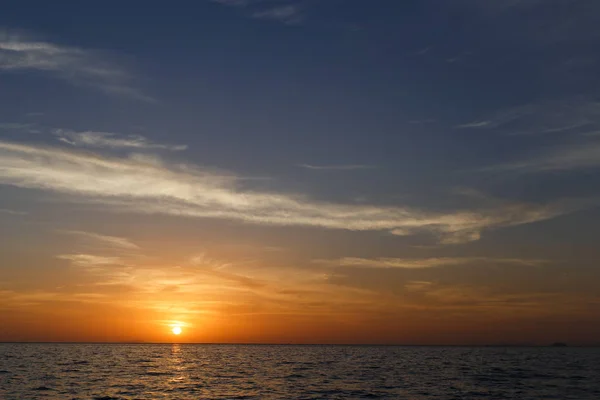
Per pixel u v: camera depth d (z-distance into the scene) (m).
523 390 65.12
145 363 122.06
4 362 119.44
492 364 125.31
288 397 58.06
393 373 93.00
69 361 127.69
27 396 57.62
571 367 112.25
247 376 85.19
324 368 107.38
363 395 60.03
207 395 59.50
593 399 56.91
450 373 93.25
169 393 61.06
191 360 140.62
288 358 160.12
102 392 61.38
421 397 58.50
